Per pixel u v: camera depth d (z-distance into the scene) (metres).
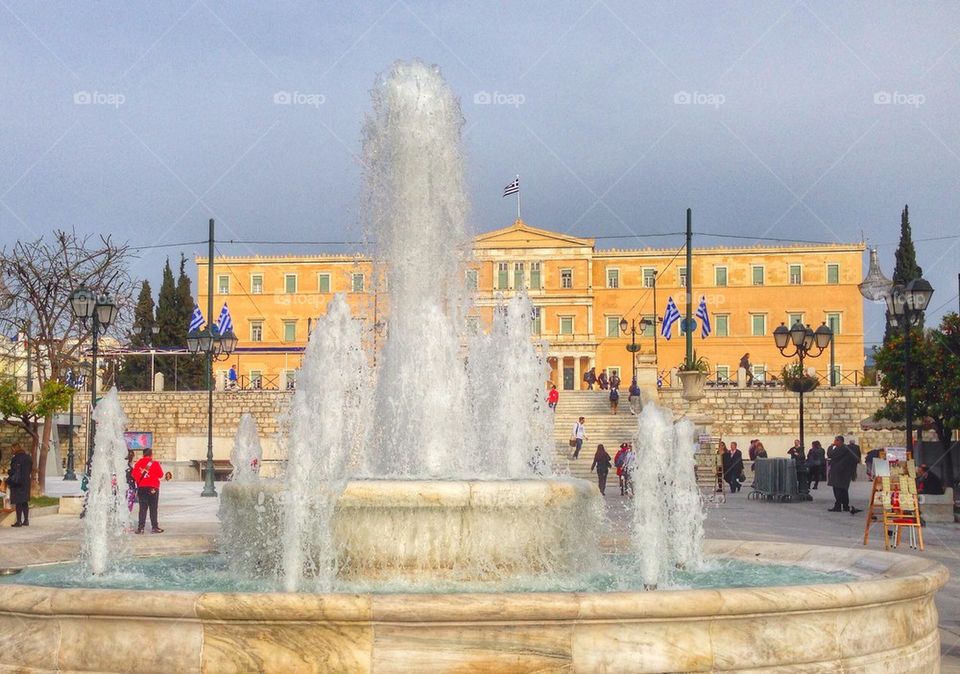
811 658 6.84
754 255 94.44
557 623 6.41
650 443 10.23
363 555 9.22
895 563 9.46
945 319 26.91
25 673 6.64
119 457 11.92
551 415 14.48
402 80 14.16
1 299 36.97
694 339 94.25
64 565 11.39
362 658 6.32
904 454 24.84
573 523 9.74
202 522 21.19
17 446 21.23
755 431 53.47
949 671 8.49
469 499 9.18
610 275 95.94
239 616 6.35
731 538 18.27
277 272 96.12
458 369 12.84
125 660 6.50
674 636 6.54
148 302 78.25
